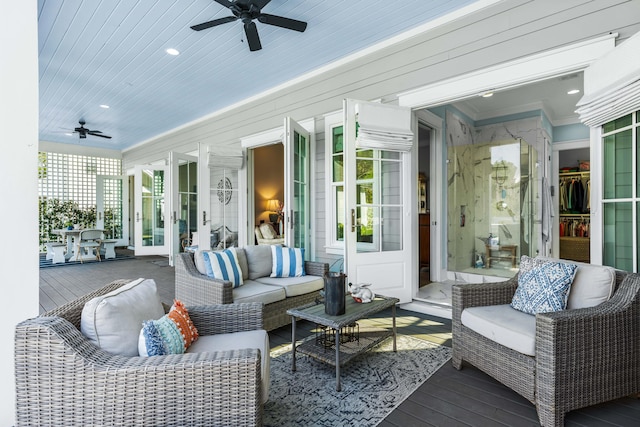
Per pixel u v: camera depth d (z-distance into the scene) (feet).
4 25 5.78
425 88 11.62
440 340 9.39
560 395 5.49
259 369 4.28
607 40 8.32
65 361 3.81
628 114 7.88
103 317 4.50
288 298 10.50
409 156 12.71
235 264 10.41
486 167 18.04
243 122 19.06
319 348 7.73
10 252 5.76
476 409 6.13
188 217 20.54
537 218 17.81
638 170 7.73
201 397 4.08
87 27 11.32
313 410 6.10
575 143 20.15
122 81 16.05
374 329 10.14
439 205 16.49
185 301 9.89
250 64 14.35
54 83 16.28
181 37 11.98
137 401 3.92
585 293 6.55
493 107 18.99
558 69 9.04
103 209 31.96
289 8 10.43
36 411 3.78
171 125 24.47
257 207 27.73
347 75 13.92
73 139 29.07
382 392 6.71
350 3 10.20
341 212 14.75
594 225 8.75
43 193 29.45
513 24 9.77
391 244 12.78
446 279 17.13
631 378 6.07
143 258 26.53
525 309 6.95
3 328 5.69
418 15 11.00
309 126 15.53
